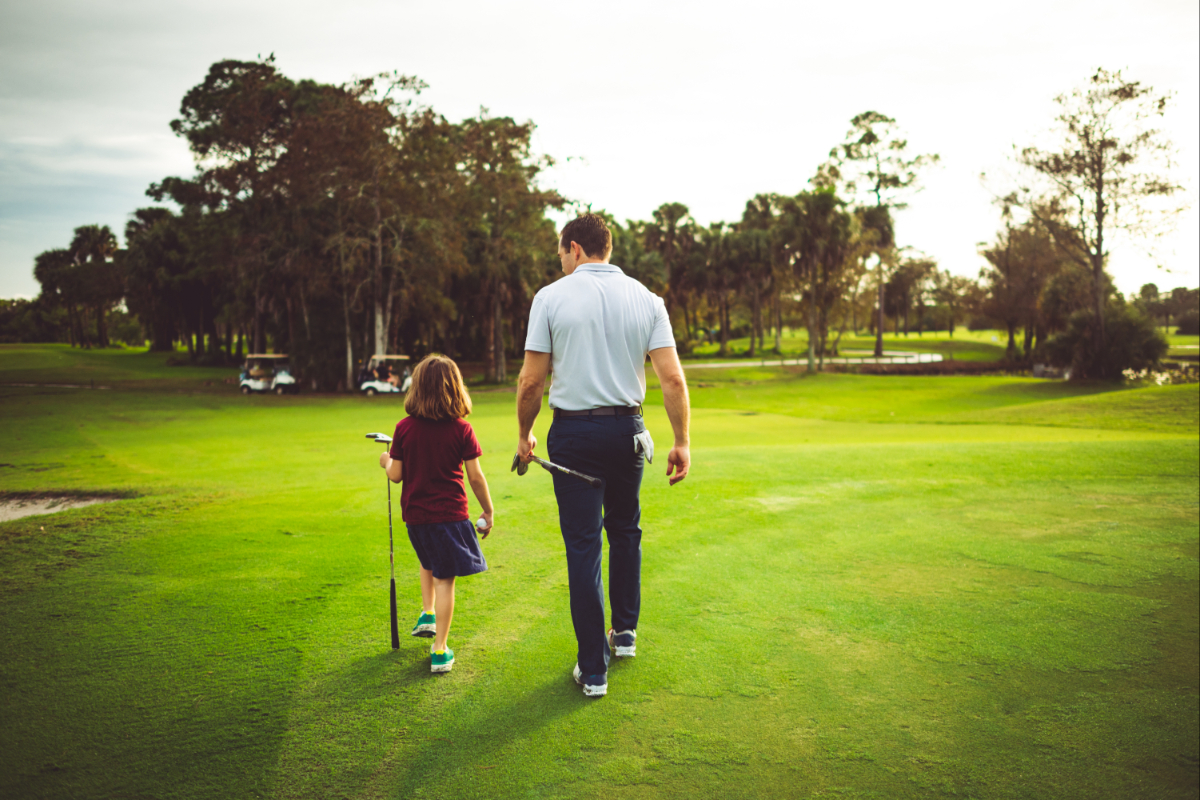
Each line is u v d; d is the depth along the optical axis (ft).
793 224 162.40
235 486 29.66
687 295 260.01
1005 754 8.07
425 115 120.67
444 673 9.78
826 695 9.35
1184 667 10.35
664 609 12.50
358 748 7.86
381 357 119.96
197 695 8.96
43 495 28.73
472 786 7.20
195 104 136.87
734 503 21.50
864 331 403.13
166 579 13.64
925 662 10.43
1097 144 121.29
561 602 12.72
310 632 11.09
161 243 199.31
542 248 148.97
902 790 7.32
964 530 18.29
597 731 8.32
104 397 97.96
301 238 122.52
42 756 7.54
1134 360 128.47
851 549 16.46
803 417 77.46
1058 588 13.75
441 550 9.98
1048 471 26.78
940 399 107.65
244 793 6.98
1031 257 185.88
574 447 9.56
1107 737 8.46
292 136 120.98
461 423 10.38
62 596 12.56
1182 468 26.89
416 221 125.39
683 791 7.20
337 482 30.99
